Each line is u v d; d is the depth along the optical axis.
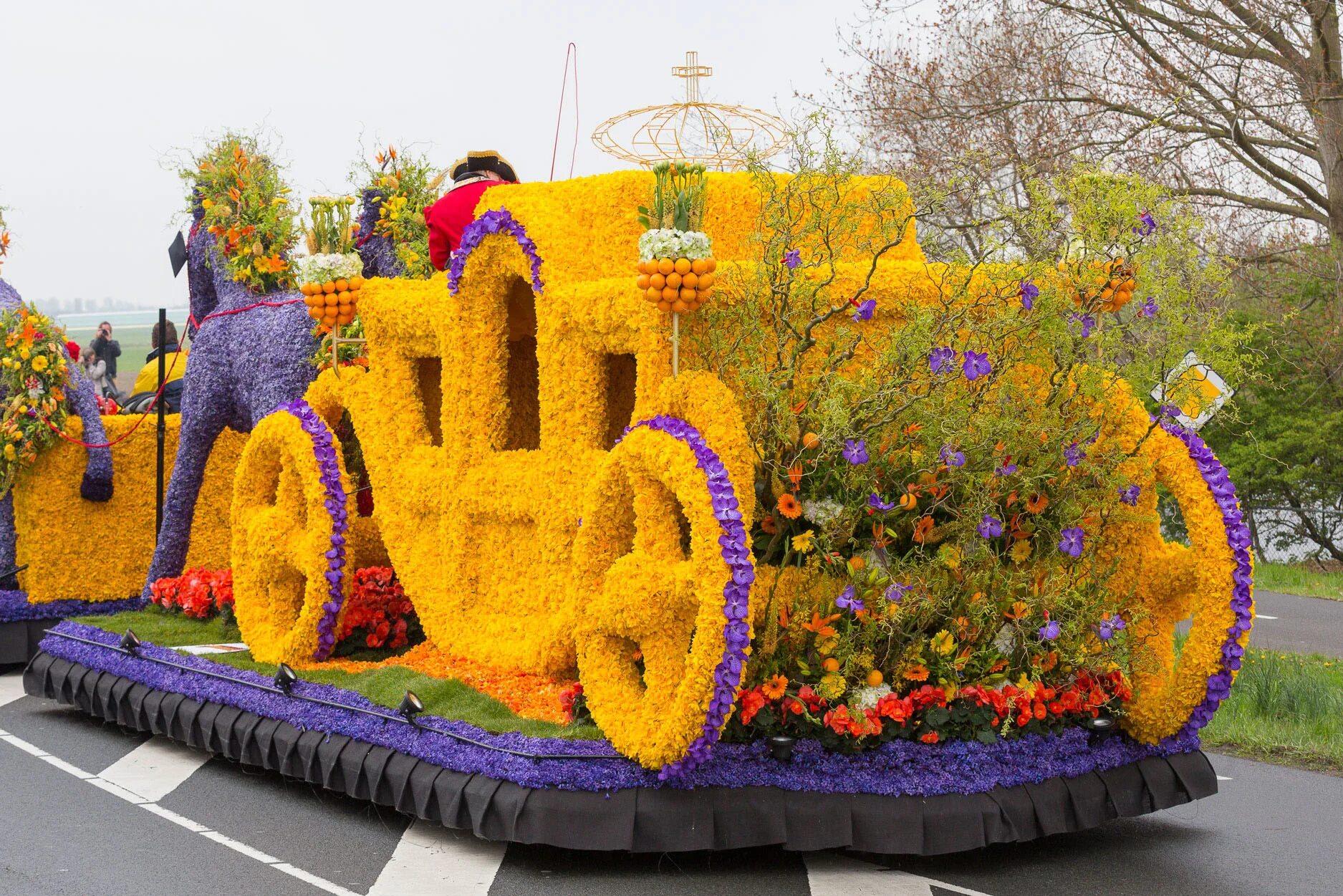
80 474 10.40
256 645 7.94
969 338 5.97
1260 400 18.94
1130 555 6.26
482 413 7.38
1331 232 16.77
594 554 5.75
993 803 5.50
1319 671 9.62
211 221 9.53
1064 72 17.11
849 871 5.50
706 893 5.20
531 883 5.32
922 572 5.86
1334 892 5.29
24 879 5.42
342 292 7.93
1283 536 19.97
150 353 12.45
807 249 6.20
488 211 7.04
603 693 5.56
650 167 6.76
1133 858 5.76
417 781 5.85
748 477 5.56
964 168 8.38
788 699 5.52
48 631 9.24
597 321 6.29
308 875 5.46
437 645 7.53
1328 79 15.96
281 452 8.05
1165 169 16.08
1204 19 16.19
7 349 10.19
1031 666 5.89
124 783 7.06
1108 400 5.98
